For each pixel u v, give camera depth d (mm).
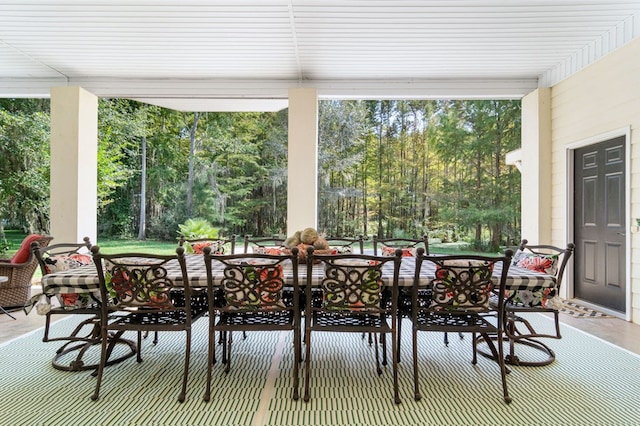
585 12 3166
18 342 2766
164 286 1970
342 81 4727
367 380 2174
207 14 3201
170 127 11672
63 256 2555
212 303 1953
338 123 11297
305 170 4492
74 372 2256
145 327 1975
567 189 4180
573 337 2939
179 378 2189
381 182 11469
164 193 11594
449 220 11203
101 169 10016
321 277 2076
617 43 3428
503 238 10883
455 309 2002
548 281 2117
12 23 3340
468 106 11242
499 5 3053
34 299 2186
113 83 4703
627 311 3373
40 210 9008
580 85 3951
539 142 4469
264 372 2285
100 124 10086
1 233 8688
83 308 2305
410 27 3414
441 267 1964
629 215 3346
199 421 1723
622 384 2123
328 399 1938
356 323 2039
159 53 3986
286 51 3922
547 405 1883
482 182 11102
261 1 3006
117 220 11438
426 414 1796
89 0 2982
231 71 4500
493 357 2408
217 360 2482
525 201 4754
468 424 1713
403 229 11367
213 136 11625
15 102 9328
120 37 3621
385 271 2285
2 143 8281
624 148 3438
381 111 11570
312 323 2092
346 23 3348
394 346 1934
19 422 1707
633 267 3322
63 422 1711
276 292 1962
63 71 4500
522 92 4715
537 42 3713
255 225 11664
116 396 1961
